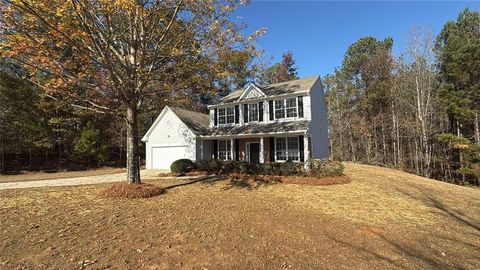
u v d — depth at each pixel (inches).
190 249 232.2
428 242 291.4
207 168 781.3
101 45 390.6
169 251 226.2
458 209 458.9
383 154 1407.5
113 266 197.2
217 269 199.6
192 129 931.3
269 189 531.2
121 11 397.4
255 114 883.4
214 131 922.1
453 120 1175.0
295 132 731.4
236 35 473.1
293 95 811.4
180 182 599.8
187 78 504.1
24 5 293.1
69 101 490.0
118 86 415.8
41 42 337.4
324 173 644.7
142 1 378.3
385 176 746.8
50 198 409.4
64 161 1291.8
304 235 285.4
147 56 459.5
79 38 372.8
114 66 435.2
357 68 1692.9
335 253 244.5
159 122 1009.5
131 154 467.8
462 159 1067.3
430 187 653.9
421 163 1181.1
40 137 1088.2
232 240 258.1
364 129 1440.7
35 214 318.0
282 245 254.4
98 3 344.8
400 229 329.4
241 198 446.3
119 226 283.4
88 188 511.5
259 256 226.5
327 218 355.6
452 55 1099.9
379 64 1480.1
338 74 1763.0
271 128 795.4
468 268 230.2
